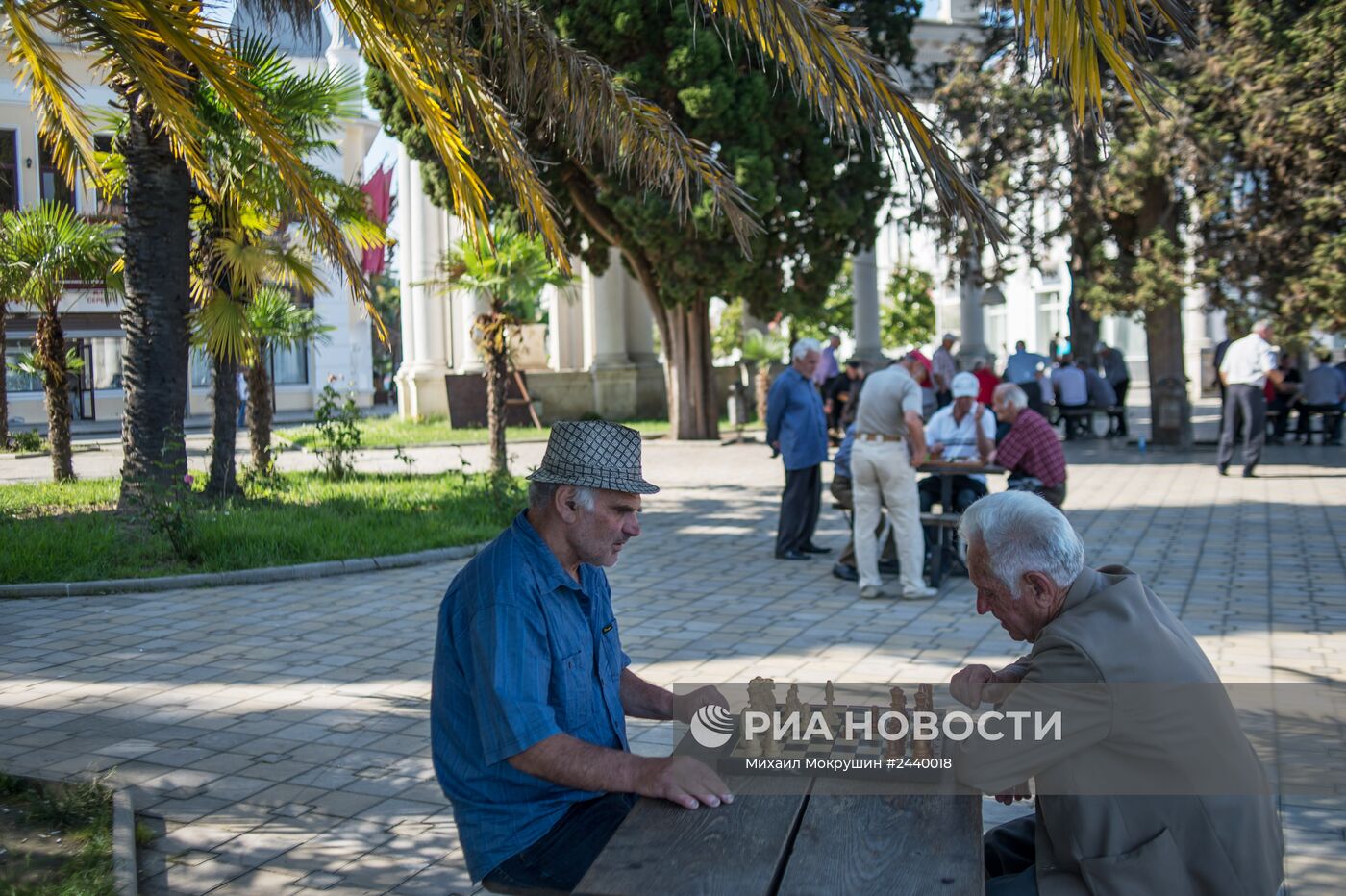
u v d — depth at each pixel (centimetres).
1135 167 1711
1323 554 1038
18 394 3353
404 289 3044
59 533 1102
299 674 702
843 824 267
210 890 413
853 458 892
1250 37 1672
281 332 1563
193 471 1531
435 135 599
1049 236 1902
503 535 317
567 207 2088
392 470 1858
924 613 841
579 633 313
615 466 312
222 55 538
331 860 438
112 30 497
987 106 1845
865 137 1972
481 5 557
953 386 979
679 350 2366
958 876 242
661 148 609
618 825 300
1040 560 287
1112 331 4516
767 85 1823
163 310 1153
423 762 546
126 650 762
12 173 2756
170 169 1137
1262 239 1769
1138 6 412
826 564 1043
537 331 3191
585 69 590
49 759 551
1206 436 2272
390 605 895
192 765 543
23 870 413
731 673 686
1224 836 268
